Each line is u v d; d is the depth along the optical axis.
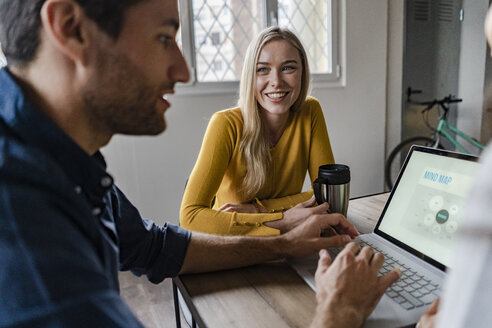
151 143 2.40
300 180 1.49
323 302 0.56
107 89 0.45
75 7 0.40
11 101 0.42
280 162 1.44
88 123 0.47
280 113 1.36
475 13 3.42
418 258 0.77
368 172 3.29
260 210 1.24
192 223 1.10
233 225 1.04
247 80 1.34
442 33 3.44
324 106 2.96
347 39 2.94
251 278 0.76
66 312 0.32
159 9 0.46
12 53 0.44
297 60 1.34
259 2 2.63
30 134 0.42
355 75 3.04
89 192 0.50
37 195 0.36
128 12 0.43
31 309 0.31
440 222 0.76
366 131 3.20
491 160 0.26
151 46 0.46
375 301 0.58
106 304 0.35
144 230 0.79
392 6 3.11
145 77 0.47
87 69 0.43
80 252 0.37
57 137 0.44
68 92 0.44
